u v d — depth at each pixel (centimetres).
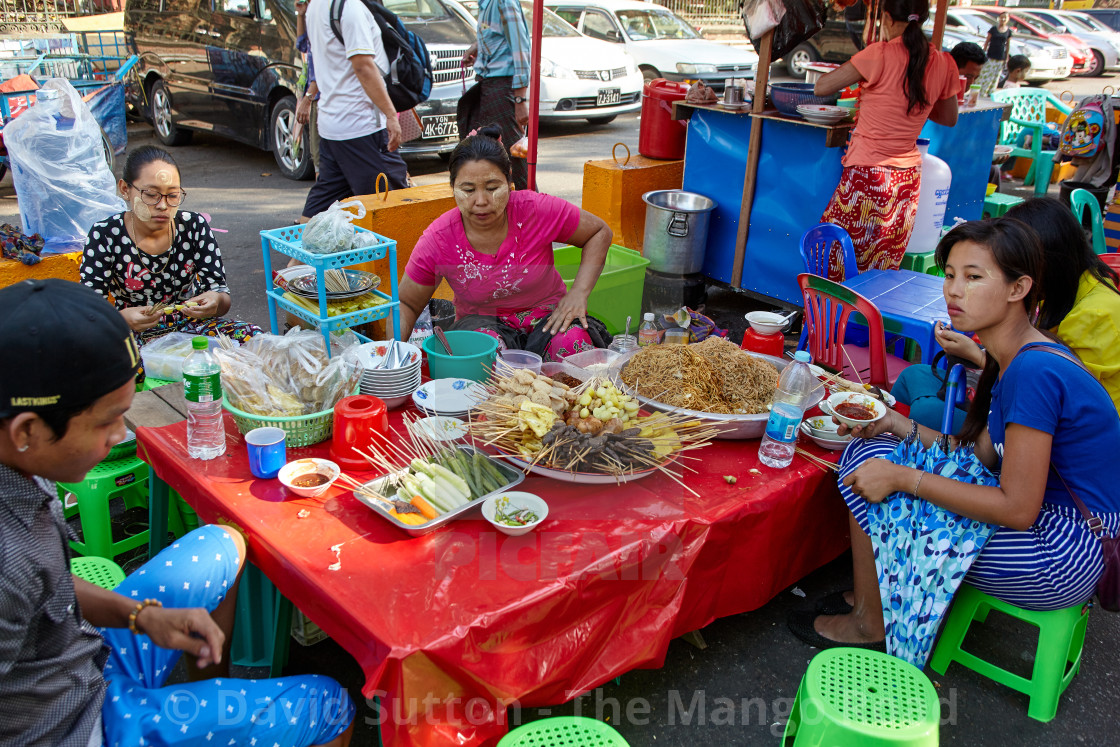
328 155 455
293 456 214
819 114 431
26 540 128
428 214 422
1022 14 1723
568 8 1130
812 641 245
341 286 285
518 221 282
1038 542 203
